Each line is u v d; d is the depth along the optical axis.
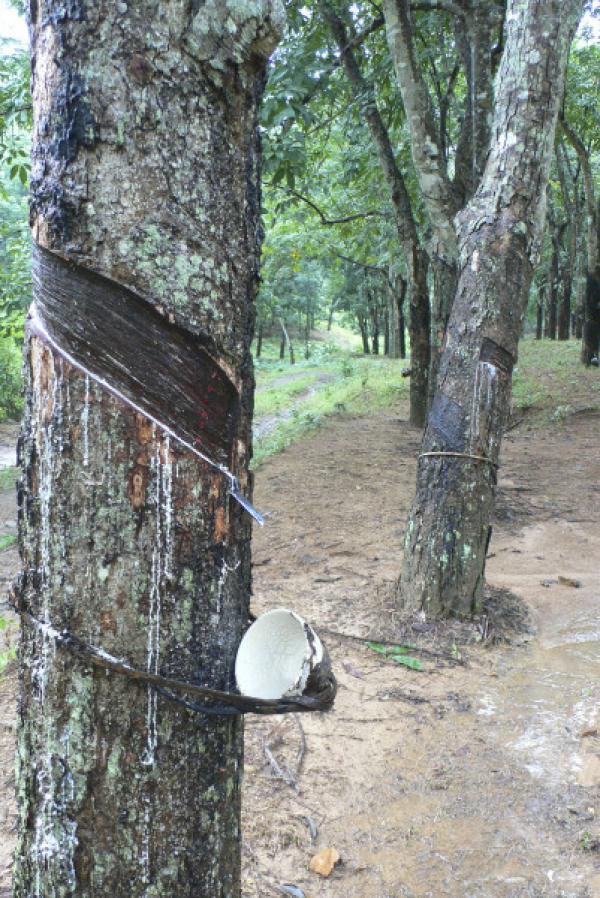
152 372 1.41
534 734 3.39
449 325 4.65
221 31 1.40
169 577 1.46
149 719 1.46
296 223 14.03
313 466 9.30
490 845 2.69
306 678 1.42
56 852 1.50
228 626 1.56
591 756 3.20
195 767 1.52
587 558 6.06
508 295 4.47
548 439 10.84
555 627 4.68
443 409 4.55
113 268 1.38
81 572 1.44
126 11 1.35
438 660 4.12
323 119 12.65
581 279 23.62
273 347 45.69
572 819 2.81
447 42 10.06
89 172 1.37
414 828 2.78
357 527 6.81
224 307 1.48
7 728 3.31
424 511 4.61
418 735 3.40
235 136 1.50
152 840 1.49
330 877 2.53
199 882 1.56
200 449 1.46
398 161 11.08
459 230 4.64
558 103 4.45
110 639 1.44
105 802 1.47
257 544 6.51
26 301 10.84
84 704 1.46
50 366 1.42
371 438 10.99
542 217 4.54
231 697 1.43
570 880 2.51
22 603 1.52
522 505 7.59
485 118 5.83
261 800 2.92
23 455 1.50
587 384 13.80
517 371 15.63
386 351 32.94
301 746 3.30
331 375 24.50
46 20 1.41
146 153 1.39
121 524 1.43
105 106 1.36
